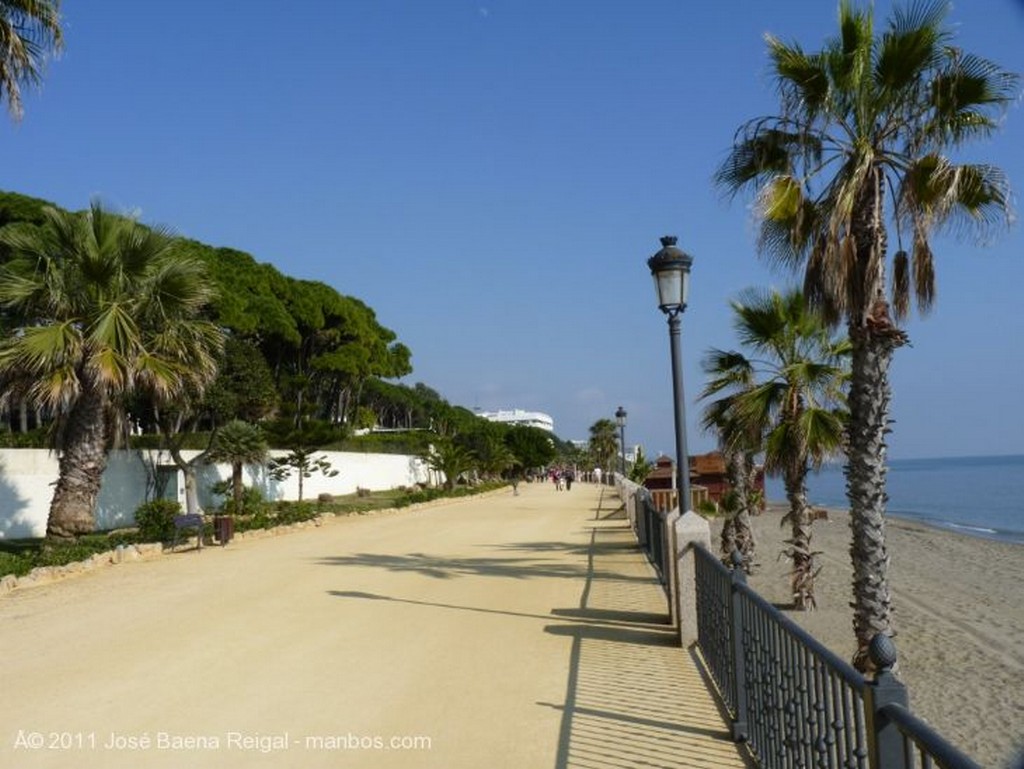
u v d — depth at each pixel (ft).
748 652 18.86
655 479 148.97
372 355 184.96
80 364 58.70
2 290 57.31
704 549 27.12
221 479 109.81
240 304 123.24
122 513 90.27
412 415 307.17
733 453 53.88
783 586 58.59
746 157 35.88
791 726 15.14
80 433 60.03
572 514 110.11
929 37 30.99
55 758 18.86
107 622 35.88
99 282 59.26
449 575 49.49
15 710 22.71
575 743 19.22
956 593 60.39
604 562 55.47
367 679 25.40
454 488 176.55
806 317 46.70
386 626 33.71
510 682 24.71
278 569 53.21
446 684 24.63
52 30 43.37
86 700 23.58
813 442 45.70
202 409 93.09
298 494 135.23
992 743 26.81
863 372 31.83
